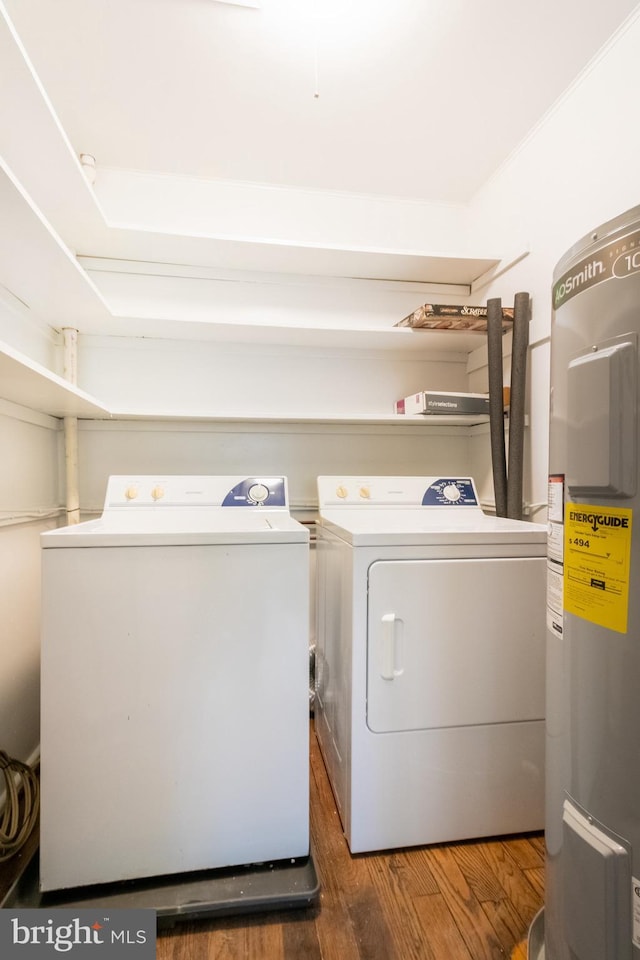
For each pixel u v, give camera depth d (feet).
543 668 4.07
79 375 6.23
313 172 6.28
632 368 2.20
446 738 3.93
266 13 4.03
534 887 3.53
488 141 5.68
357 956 3.01
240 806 3.51
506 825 4.05
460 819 3.97
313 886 3.39
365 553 3.81
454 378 7.19
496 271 6.23
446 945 3.08
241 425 6.69
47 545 3.24
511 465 5.45
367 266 6.35
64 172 4.22
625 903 2.23
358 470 7.02
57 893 3.27
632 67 4.08
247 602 3.52
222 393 6.61
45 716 3.25
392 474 7.11
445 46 4.38
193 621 3.44
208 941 3.11
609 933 2.28
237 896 3.29
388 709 3.84
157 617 3.39
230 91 4.86
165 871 3.40
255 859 3.54
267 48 4.37
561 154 4.98
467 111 5.19
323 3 3.96
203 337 6.38
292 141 5.65
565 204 4.93
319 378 6.88
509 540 4.01
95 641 3.31
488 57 4.50
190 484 5.47
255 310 6.57
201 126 5.37
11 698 4.60
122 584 3.34
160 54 4.41
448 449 7.22
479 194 6.70
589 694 2.47
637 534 2.20
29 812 3.95
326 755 5.01
